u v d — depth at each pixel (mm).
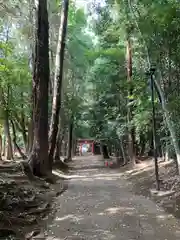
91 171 22844
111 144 31734
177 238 6215
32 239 6195
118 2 14711
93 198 10703
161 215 8070
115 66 23719
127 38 15523
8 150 24438
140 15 12164
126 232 6648
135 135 21156
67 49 27328
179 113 11109
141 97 15609
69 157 36406
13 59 19234
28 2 15016
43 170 13453
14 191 8570
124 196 11125
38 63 13578
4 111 20391
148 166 17781
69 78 29859
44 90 13641
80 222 7484
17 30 18578
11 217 6879
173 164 14547
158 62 12039
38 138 13586
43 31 13617
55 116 15492
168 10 10406
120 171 21375
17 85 20016
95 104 29984
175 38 11172
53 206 9156
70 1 23312
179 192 9797
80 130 46562
